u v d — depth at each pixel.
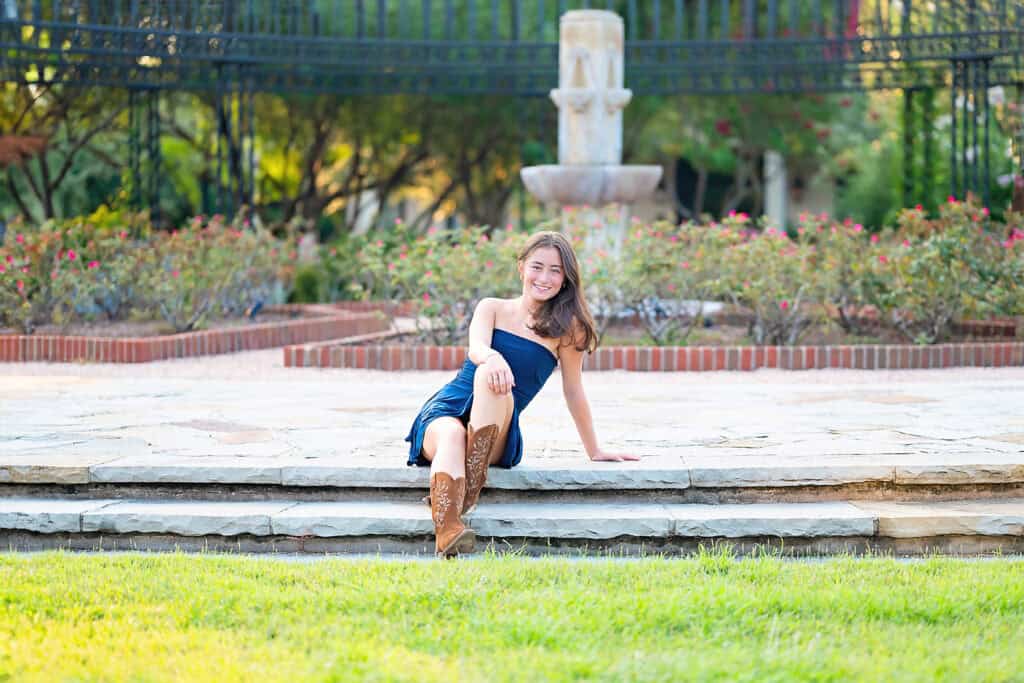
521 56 22.78
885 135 30.44
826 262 14.35
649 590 5.76
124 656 4.86
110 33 18.78
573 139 16.92
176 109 26.38
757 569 6.11
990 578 5.98
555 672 4.62
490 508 7.06
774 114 28.19
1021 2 18.80
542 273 7.00
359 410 9.80
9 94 22.62
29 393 10.88
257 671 4.64
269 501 7.28
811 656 4.82
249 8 18.72
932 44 19.48
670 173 32.59
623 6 26.66
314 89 20.94
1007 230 15.20
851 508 7.03
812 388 11.34
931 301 14.08
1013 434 8.45
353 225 27.33
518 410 7.15
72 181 25.58
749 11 19.28
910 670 4.69
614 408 9.98
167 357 14.17
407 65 20.11
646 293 14.45
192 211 27.22
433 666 4.72
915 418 9.29
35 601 5.59
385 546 6.85
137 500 7.30
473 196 27.69
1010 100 21.53
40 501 7.26
